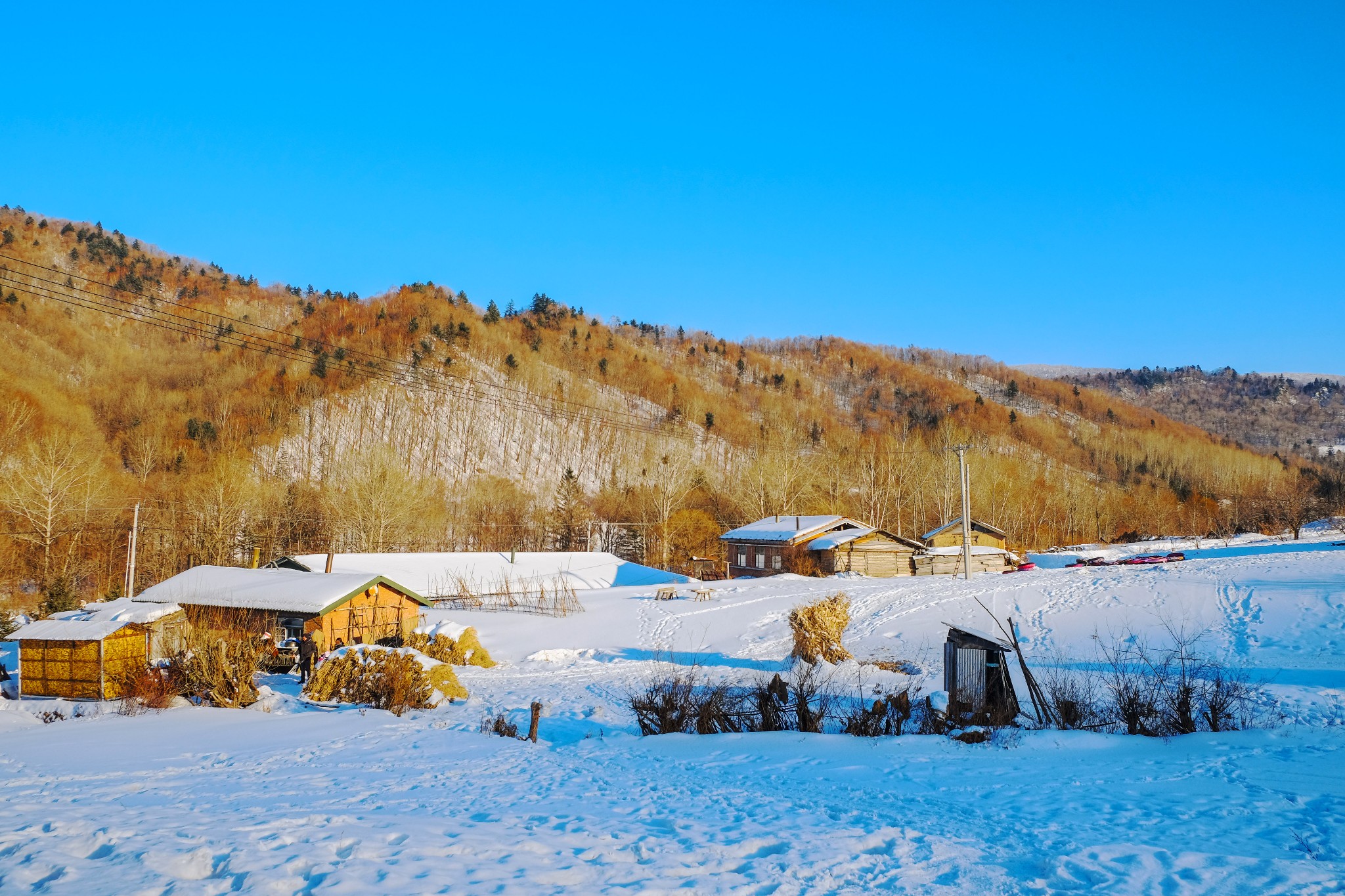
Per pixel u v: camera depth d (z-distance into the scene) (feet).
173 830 26.66
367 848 24.68
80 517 177.68
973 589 137.90
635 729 63.82
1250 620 101.86
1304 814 30.78
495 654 115.96
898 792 37.91
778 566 192.34
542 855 25.48
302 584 117.39
